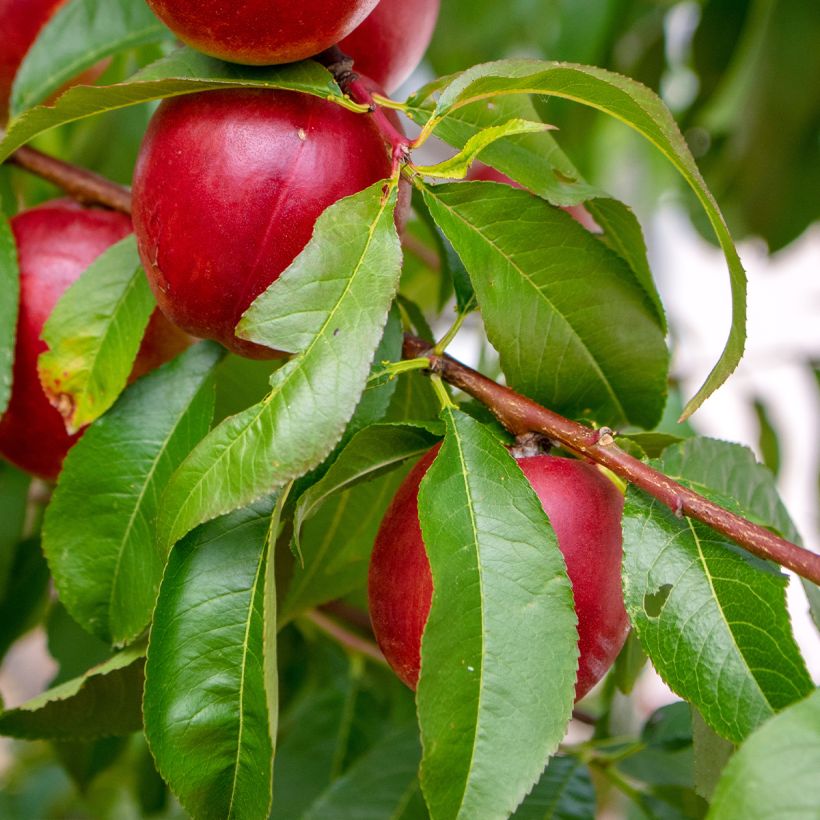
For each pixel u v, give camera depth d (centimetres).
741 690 55
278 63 57
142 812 83
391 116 60
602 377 62
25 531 83
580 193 60
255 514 58
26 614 78
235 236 57
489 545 55
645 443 62
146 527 61
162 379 63
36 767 119
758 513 62
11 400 65
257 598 57
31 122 58
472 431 56
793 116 96
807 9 92
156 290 59
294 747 79
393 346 60
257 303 55
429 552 54
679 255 141
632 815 84
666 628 55
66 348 63
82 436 62
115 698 61
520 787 53
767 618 55
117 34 69
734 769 50
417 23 64
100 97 57
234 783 55
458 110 60
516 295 60
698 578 56
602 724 74
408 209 58
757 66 96
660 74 102
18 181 77
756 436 102
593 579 57
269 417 54
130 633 61
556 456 60
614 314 61
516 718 53
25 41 69
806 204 101
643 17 97
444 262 70
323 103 57
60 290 65
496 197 59
